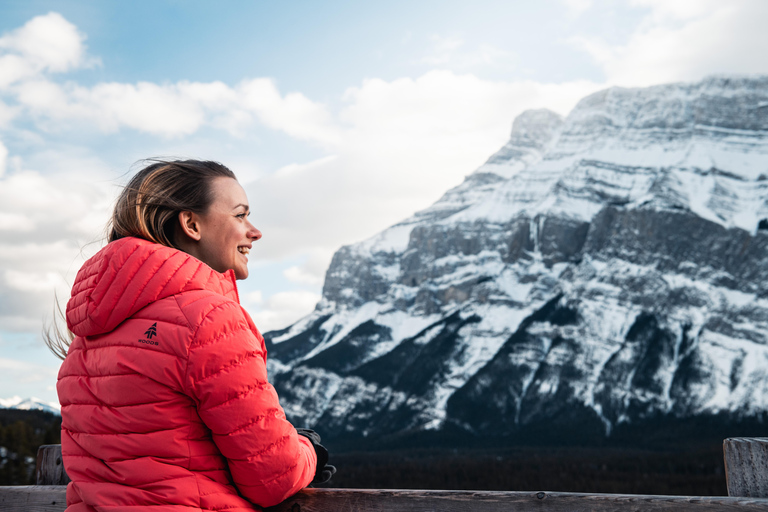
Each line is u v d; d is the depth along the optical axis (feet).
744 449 6.16
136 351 5.93
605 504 5.80
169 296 6.17
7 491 9.30
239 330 6.10
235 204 7.09
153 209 6.72
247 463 5.91
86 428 6.18
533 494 6.07
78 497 6.24
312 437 7.12
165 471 5.85
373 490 6.72
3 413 299.17
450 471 434.30
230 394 5.83
